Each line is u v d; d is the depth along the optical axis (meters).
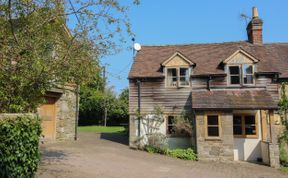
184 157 18.36
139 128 21.11
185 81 21.23
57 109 19.47
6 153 7.88
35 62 9.28
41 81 9.98
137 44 24.16
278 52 23.20
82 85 11.27
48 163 12.58
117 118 45.56
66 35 10.90
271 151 17.30
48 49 10.57
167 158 17.53
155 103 21.25
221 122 18.56
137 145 20.70
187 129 20.00
